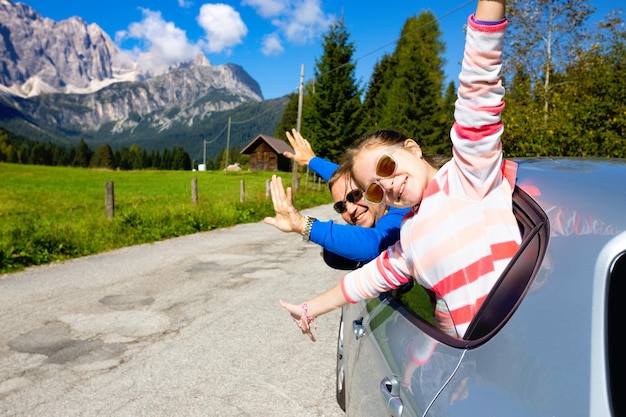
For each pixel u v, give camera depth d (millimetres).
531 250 1368
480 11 1378
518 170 1845
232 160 169375
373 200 1789
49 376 4391
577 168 1724
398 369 1640
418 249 1640
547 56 24516
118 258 10281
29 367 4586
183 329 5652
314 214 22453
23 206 24297
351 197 2410
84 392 4074
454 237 1546
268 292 7363
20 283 7930
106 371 4492
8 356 4852
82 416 3670
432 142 55844
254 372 4453
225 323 5867
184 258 10305
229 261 9977
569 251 1257
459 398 1257
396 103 58094
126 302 6773
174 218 15016
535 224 1441
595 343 1070
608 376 1025
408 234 1697
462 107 1459
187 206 17688
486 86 1414
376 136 1965
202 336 5414
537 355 1145
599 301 1123
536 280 1279
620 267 1153
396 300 2119
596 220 1285
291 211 2252
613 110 10203
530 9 24578
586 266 1192
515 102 17297
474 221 1539
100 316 6137
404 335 1776
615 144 9797
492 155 1484
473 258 1515
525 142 11164
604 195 1391
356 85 45781
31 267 9234
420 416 1357
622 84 10445
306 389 4102
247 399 3926
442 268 1564
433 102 56688
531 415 1064
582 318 1121
